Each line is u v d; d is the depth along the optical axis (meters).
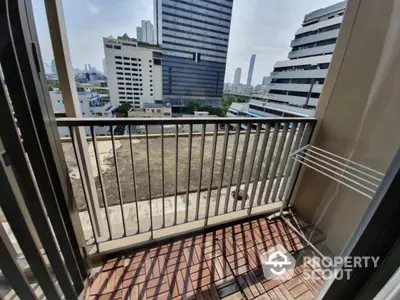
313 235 1.77
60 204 0.99
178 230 1.67
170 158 2.91
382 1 1.21
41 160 0.81
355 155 1.47
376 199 0.61
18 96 0.69
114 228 1.62
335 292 0.75
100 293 1.24
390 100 1.24
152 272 1.38
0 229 0.65
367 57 1.33
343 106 1.52
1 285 1.07
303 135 1.77
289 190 1.99
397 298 0.55
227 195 1.79
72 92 1.02
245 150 1.63
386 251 0.57
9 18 0.63
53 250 0.90
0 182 0.63
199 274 1.40
